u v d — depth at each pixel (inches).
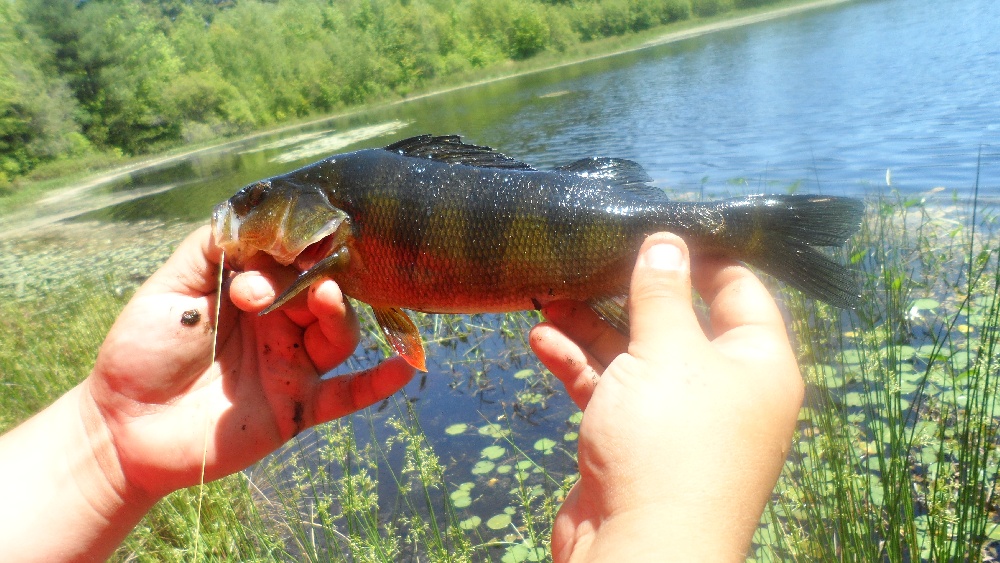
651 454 9.1
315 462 26.7
